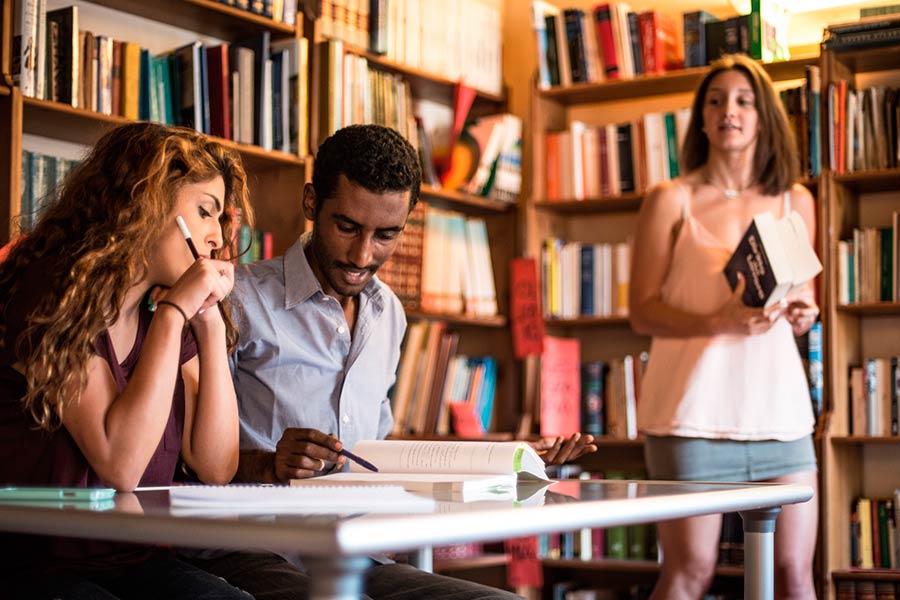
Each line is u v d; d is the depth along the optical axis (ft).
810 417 9.14
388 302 7.32
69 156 9.75
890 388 11.09
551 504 3.83
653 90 12.72
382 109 11.48
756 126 9.34
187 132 5.67
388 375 7.36
